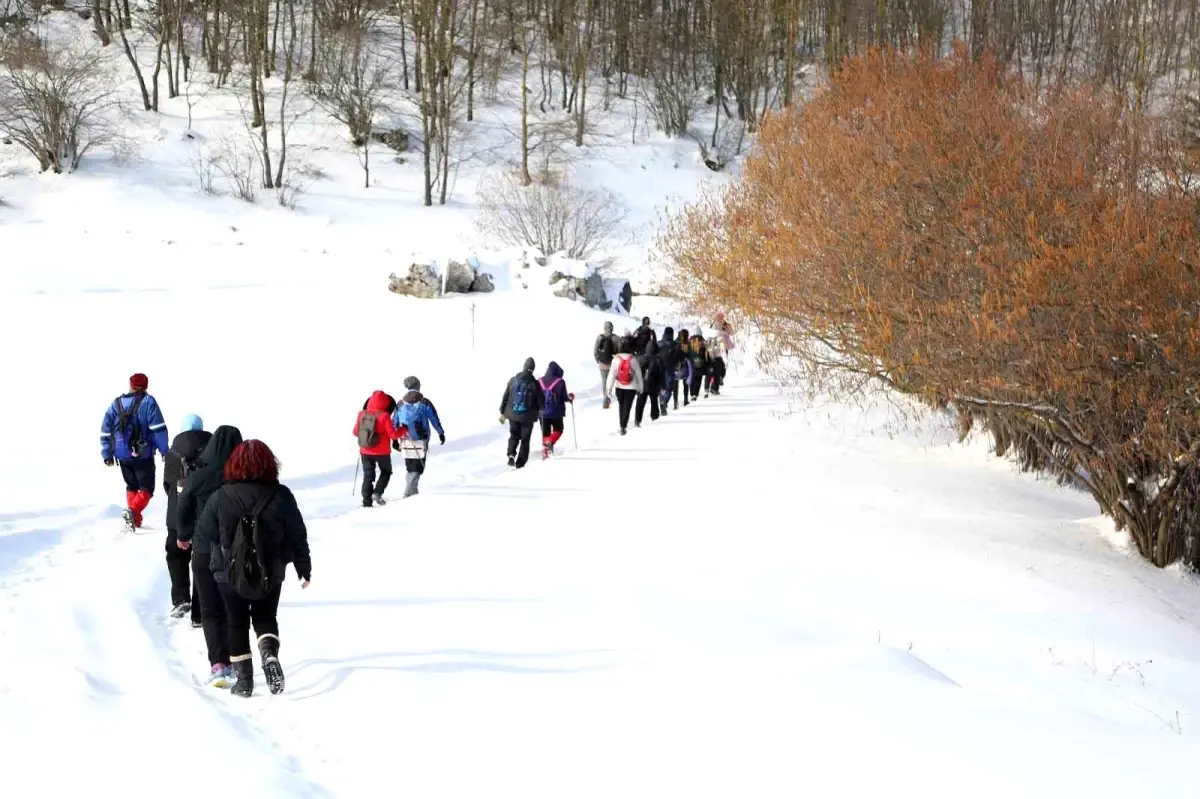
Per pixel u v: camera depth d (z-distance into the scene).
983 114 15.59
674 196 56.84
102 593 8.88
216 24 58.00
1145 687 8.42
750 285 16.70
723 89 70.50
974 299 13.14
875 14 62.25
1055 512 16.31
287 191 49.00
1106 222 12.51
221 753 5.36
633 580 9.71
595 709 6.06
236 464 6.58
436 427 13.98
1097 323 12.33
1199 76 26.80
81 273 34.34
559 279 35.41
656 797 4.86
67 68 48.75
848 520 13.32
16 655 7.12
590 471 15.73
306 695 6.44
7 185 44.53
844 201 15.66
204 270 36.62
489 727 5.83
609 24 71.31
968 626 9.73
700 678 6.58
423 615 8.21
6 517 12.20
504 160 56.38
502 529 11.70
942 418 21.69
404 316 29.44
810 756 5.27
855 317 14.30
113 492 14.16
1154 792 4.79
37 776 5.07
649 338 22.23
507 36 68.69
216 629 6.71
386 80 61.69
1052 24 65.94
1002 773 5.00
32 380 20.33
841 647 7.58
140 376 11.92
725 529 12.27
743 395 26.25
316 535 11.37
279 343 25.31
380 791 5.03
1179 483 13.41
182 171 48.66
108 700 6.25
